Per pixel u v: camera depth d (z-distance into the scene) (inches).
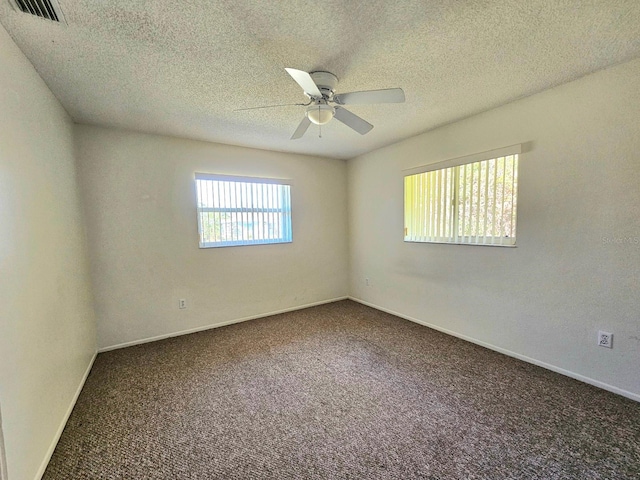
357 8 52.7
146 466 58.1
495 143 101.8
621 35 62.1
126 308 117.6
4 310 48.0
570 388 81.9
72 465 58.6
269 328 135.7
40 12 51.5
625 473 54.3
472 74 78.2
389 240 152.9
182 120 105.7
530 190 94.0
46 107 75.4
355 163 172.6
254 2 50.6
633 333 75.9
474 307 114.0
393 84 82.8
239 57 67.8
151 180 120.7
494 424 68.1
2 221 49.1
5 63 54.2
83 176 107.4
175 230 126.9
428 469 56.2
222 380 90.1
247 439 65.1
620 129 75.4
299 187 163.3
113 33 58.3
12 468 47.8
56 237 75.5
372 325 137.7
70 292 83.6
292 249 162.6
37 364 58.9
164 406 77.4
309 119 80.4
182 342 120.9
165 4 50.6
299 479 54.6
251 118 105.0
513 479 53.6
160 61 68.7
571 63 73.8
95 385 88.0
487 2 51.9
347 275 186.1
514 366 95.5
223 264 140.2
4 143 51.8
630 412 71.1
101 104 90.5
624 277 76.9
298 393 82.6
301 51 66.0
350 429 67.7
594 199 80.8
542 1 51.9
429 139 126.2
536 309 95.0
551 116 87.7
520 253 98.0
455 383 86.0
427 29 59.3
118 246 115.1
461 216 116.5
